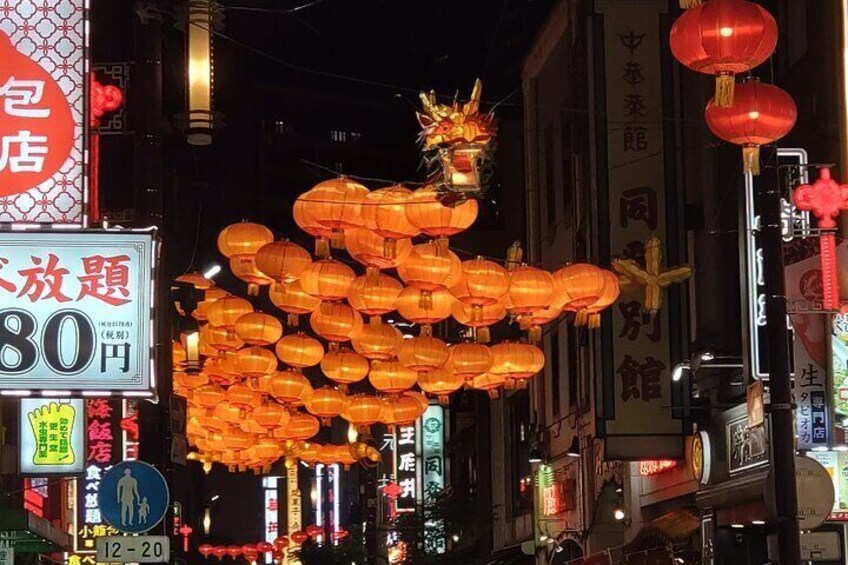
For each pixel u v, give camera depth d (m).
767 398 18.34
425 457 54.91
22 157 12.07
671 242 25.16
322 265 16.44
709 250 24.33
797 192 16.34
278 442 23.61
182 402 18.75
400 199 14.45
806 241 18.05
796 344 17.09
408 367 17.34
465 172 13.62
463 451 52.09
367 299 16.31
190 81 15.32
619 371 24.73
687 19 11.92
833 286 16.25
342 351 19.11
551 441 37.50
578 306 16.53
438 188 13.86
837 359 16.81
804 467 13.82
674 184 25.38
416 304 16.03
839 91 18.75
